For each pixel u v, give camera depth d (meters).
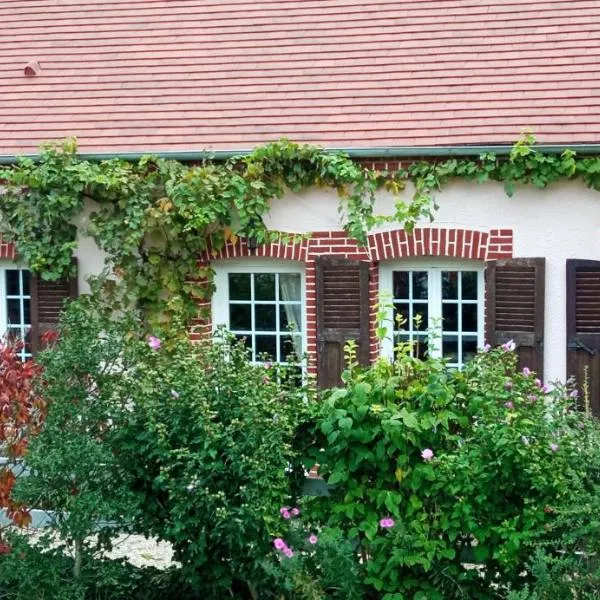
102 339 6.85
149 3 13.55
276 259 11.20
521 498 6.32
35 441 6.46
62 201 11.08
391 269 10.98
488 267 10.41
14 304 12.01
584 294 10.20
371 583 6.44
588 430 6.29
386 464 6.46
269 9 12.98
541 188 10.34
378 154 10.59
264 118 11.47
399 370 6.74
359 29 12.36
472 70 11.40
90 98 12.31
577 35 11.49
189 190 10.79
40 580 6.32
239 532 6.30
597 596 5.55
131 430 6.62
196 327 11.23
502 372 6.64
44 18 13.72
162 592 7.02
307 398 6.95
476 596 6.41
